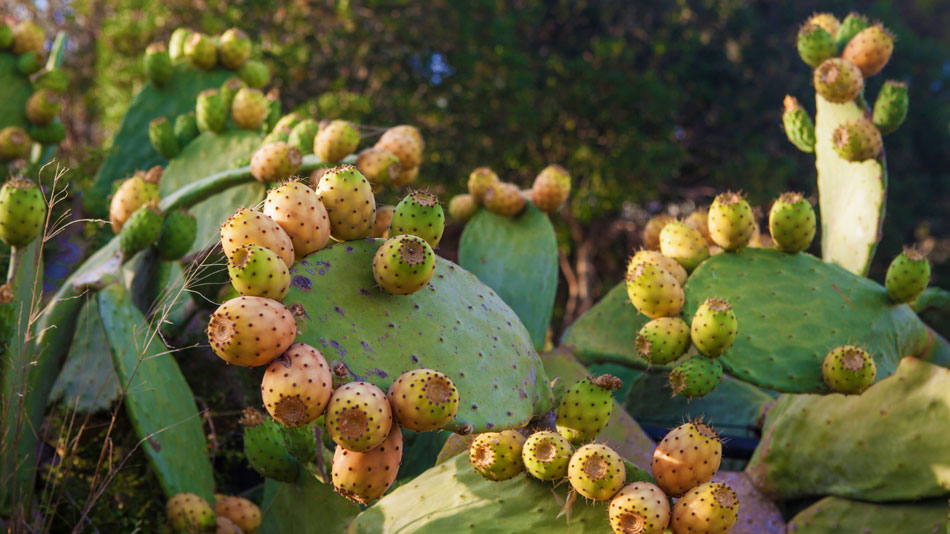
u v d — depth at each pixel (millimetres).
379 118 5355
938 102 7691
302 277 1050
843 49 1711
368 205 1095
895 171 7504
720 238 1488
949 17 8766
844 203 1731
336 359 1016
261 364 957
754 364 1400
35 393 1486
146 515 1646
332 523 1345
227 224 1015
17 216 1365
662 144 6082
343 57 5543
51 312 1505
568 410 1127
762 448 1651
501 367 1111
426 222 1119
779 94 6965
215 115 2051
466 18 5703
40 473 1608
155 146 2092
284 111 5398
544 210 1930
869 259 1673
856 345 1418
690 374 1320
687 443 1064
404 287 1057
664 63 6723
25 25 2219
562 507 1108
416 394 980
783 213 1479
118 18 5422
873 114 1679
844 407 1561
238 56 2355
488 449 1123
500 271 1867
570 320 6492
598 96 6062
